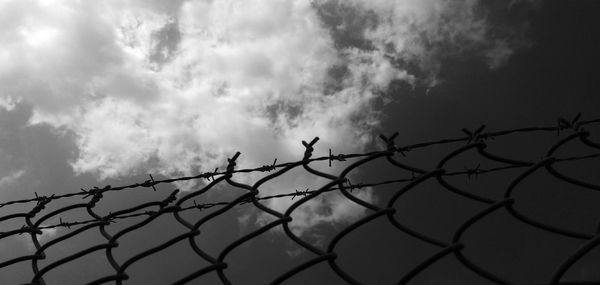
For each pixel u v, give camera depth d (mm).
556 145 1454
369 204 1510
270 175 1666
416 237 1425
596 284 1146
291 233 1552
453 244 1331
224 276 1562
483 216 1363
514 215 1371
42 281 1835
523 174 1413
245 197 1666
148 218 1755
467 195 1448
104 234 1836
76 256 1798
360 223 1458
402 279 1326
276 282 1440
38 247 1896
